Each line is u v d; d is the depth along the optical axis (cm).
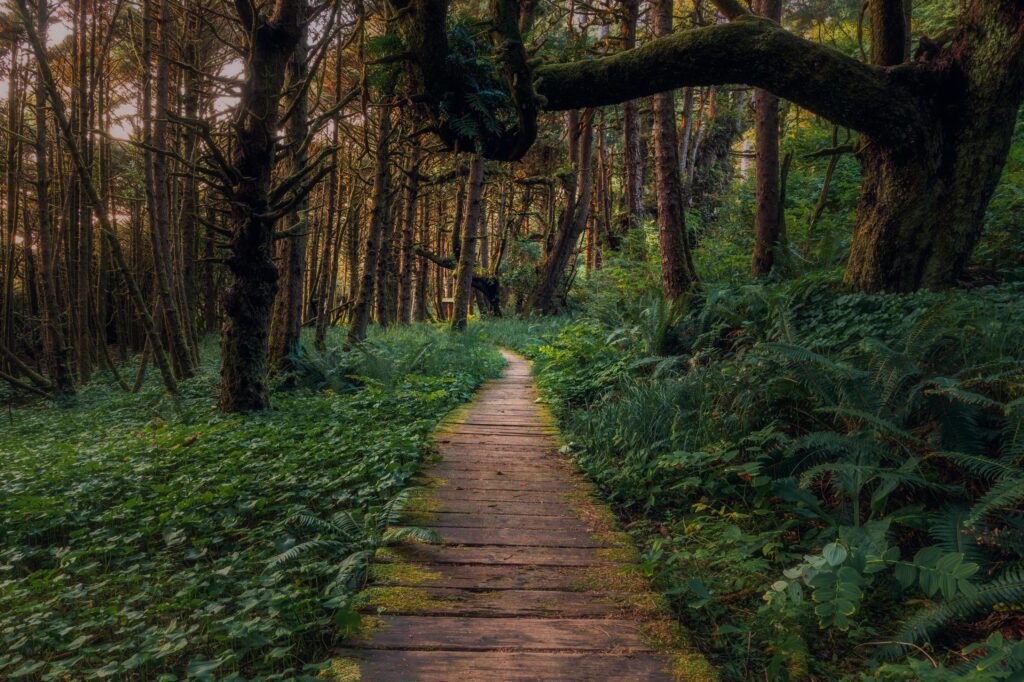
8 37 1238
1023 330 472
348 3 996
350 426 718
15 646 292
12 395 1407
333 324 2438
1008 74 613
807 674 276
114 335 2488
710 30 674
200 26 1319
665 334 858
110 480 542
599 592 347
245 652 284
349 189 2019
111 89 1550
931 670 239
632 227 1711
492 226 3947
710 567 375
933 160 649
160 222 1229
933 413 416
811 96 661
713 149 2291
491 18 596
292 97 985
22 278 2234
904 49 711
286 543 384
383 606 325
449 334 1672
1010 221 815
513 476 573
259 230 767
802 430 498
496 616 318
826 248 940
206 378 1074
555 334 1652
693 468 510
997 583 291
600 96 720
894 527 389
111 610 322
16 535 451
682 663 278
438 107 631
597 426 663
